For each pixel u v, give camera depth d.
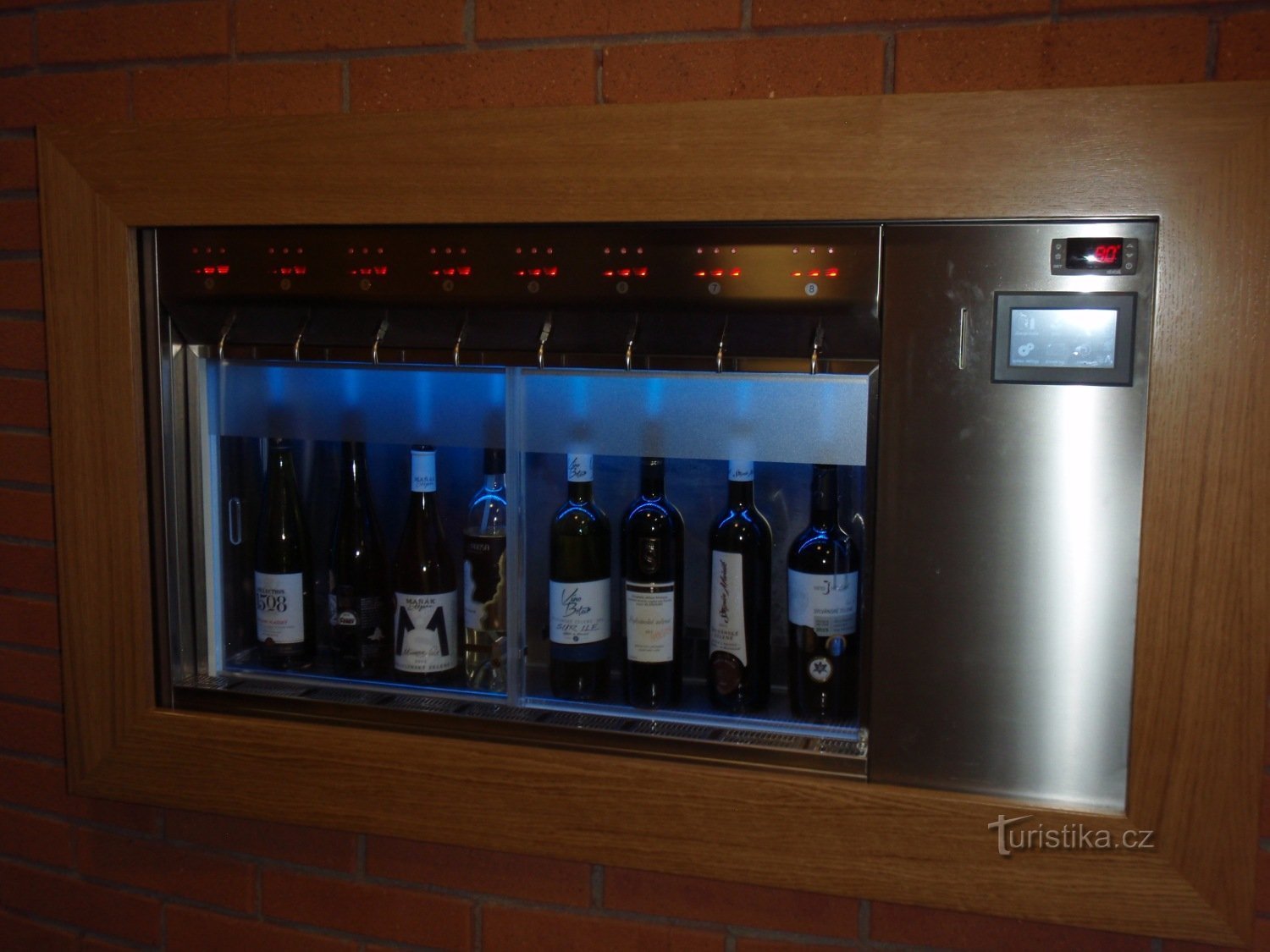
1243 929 0.95
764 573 1.13
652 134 1.00
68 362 1.19
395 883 1.24
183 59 1.16
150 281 1.17
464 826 1.13
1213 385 0.90
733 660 1.12
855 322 0.99
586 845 1.10
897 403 0.99
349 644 1.26
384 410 1.14
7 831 1.37
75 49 1.19
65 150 1.16
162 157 1.13
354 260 1.10
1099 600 0.96
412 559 1.24
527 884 1.19
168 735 1.22
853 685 1.10
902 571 1.01
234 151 1.11
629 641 1.14
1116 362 0.93
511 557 1.11
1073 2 0.94
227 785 1.21
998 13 0.95
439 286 1.07
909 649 1.01
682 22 1.02
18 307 1.24
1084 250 0.93
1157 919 0.97
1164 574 0.93
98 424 1.19
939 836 1.01
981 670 1.00
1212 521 0.92
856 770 1.03
